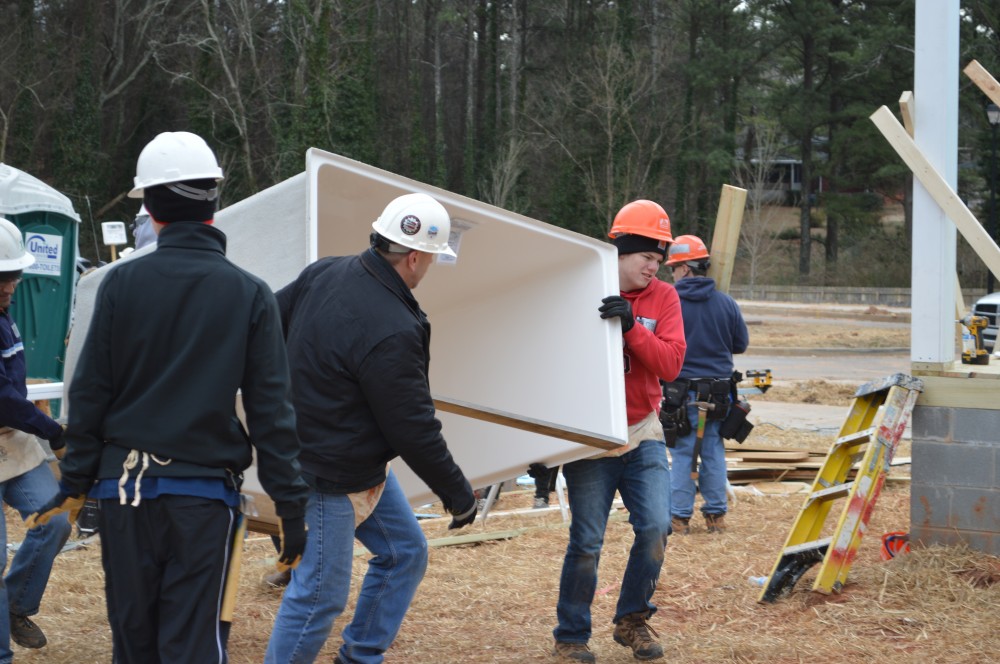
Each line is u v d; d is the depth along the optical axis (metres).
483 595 5.53
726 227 7.50
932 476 5.74
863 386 5.88
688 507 7.00
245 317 2.91
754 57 56.12
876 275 53.03
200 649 2.85
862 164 56.34
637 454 4.55
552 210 54.06
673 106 54.16
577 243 4.71
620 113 49.28
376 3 55.59
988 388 5.61
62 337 8.57
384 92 61.81
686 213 56.28
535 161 56.38
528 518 7.45
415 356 3.46
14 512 7.42
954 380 5.68
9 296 4.33
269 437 2.91
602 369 4.59
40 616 5.14
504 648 4.69
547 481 4.83
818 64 57.88
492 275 5.13
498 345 5.15
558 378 4.80
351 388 3.48
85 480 2.92
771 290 47.56
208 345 2.88
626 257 4.77
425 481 3.56
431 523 7.27
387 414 3.43
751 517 7.57
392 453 3.61
